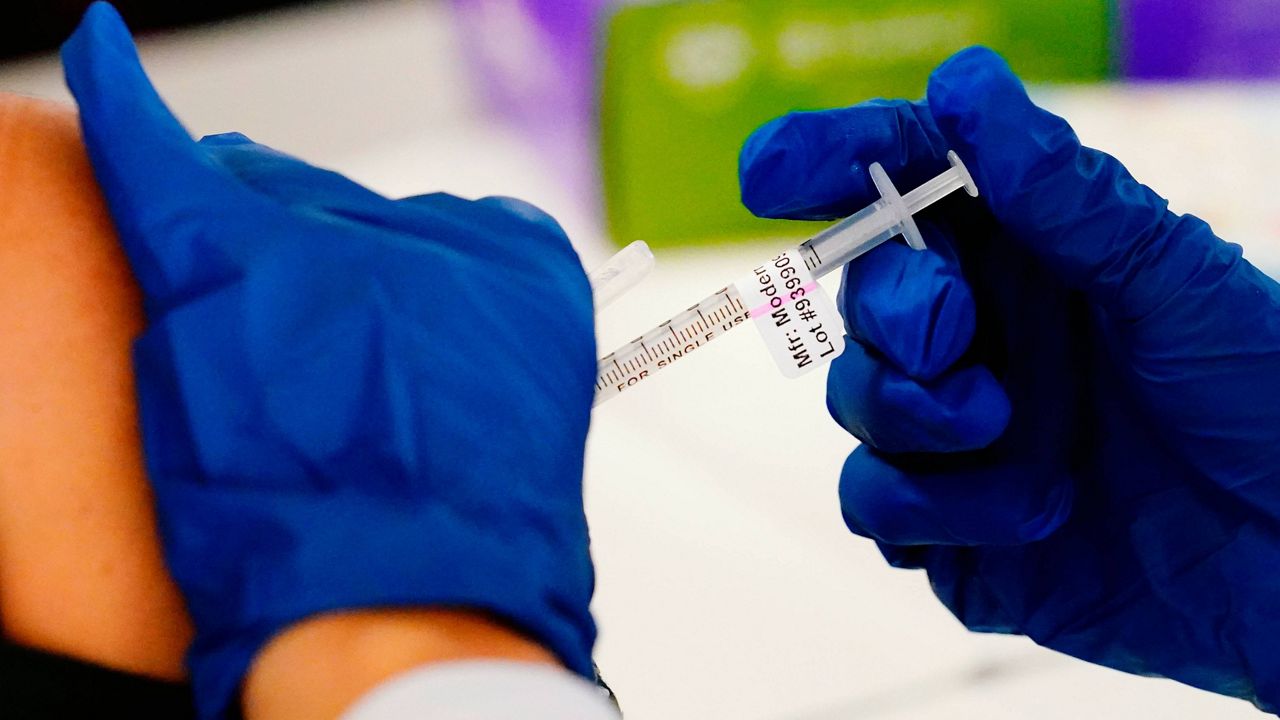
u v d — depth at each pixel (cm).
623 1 84
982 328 69
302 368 58
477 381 59
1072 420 68
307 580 53
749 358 83
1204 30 85
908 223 67
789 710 77
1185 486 67
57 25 85
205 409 58
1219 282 66
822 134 66
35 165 59
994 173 65
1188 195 84
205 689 54
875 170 67
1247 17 84
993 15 85
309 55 90
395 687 46
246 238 59
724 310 68
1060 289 68
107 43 59
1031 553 69
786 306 67
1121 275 66
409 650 51
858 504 69
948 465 68
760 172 66
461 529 58
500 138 88
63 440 58
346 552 54
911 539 68
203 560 58
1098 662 69
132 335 59
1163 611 68
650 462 81
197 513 58
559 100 87
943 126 66
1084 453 68
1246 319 66
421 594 53
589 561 60
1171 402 67
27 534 58
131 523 58
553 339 60
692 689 77
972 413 66
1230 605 67
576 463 60
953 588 70
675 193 85
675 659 78
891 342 66
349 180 61
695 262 85
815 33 85
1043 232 66
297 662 52
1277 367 66
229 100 89
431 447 58
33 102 59
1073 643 69
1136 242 66
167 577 58
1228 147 85
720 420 82
